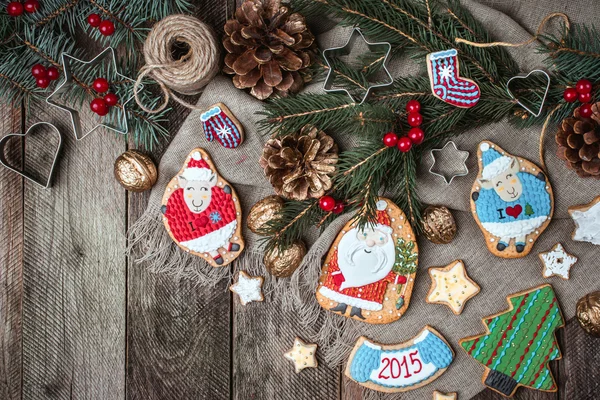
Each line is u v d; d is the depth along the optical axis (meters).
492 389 0.83
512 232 0.79
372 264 0.81
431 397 0.84
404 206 0.81
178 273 0.86
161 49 0.78
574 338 0.83
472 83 0.75
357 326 0.83
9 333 0.89
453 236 0.81
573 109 0.77
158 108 0.85
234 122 0.81
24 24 0.82
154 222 0.85
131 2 0.81
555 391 0.82
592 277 0.81
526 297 0.81
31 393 0.89
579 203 0.80
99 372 0.89
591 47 0.75
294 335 0.86
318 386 0.86
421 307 0.83
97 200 0.88
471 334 0.83
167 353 0.88
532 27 0.80
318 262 0.81
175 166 0.84
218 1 0.85
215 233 0.83
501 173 0.79
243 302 0.86
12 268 0.89
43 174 0.88
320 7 0.78
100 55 0.79
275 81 0.78
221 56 0.81
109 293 0.88
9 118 0.88
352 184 0.76
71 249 0.88
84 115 0.87
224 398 0.88
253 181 0.83
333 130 0.82
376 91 0.77
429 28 0.76
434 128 0.77
